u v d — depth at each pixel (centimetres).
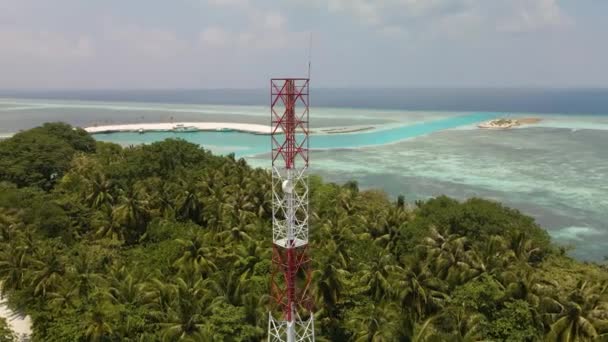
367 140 16338
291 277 2792
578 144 14850
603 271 4719
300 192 5281
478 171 11462
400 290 3756
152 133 17800
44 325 3641
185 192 5856
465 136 16988
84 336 3394
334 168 11888
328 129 19075
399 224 5231
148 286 3753
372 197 7131
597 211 8500
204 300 3603
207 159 7744
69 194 6475
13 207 5500
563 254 5053
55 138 8250
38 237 4947
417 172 11431
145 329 3416
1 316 4134
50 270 4081
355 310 3831
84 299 3719
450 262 4112
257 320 3394
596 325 3192
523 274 3850
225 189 6162
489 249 4353
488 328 3422
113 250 4828
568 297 3450
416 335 3338
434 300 3644
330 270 3866
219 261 4525
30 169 7006
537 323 3403
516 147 14562
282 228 2833
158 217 5597
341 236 4838
